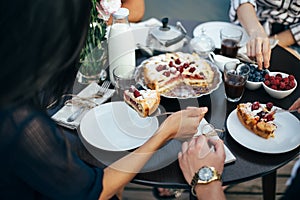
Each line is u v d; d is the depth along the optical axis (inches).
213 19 126.8
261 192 74.1
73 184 36.3
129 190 74.0
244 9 70.2
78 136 45.5
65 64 26.9
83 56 48.9
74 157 37.1
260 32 64.6
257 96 53.0
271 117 46.6
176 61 55.6
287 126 47.5
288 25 77.9
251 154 44.3
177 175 42.3
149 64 54.9
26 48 24.3
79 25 26.7
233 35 60.7
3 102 24.6
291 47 78.6
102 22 50.3
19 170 33.4
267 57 58.0
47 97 31.6
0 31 24.2
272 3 73.9
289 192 34.5
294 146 44.7
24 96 25.4
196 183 41.4
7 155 32.1
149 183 41.3
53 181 35.1
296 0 72.4
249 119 46.2
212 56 59.1
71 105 48.9
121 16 50.8
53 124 35.7
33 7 24.1
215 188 40.9
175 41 60.1
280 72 56.9
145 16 127.0
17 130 31.3
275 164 43.1
